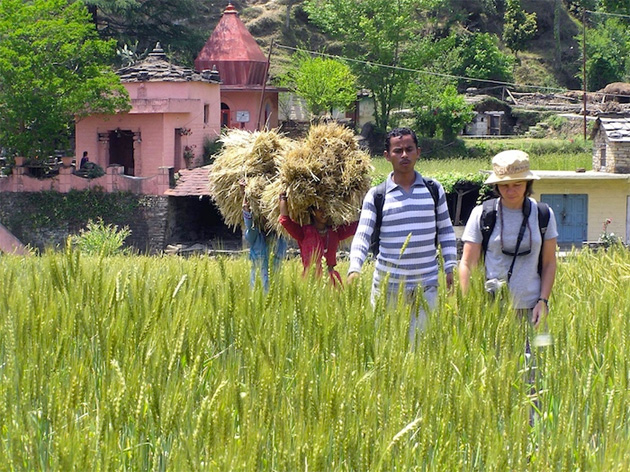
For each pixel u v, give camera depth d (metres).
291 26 71.19
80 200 33.09
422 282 6.48
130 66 38.44
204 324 4.87
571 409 4.18
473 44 65.00
